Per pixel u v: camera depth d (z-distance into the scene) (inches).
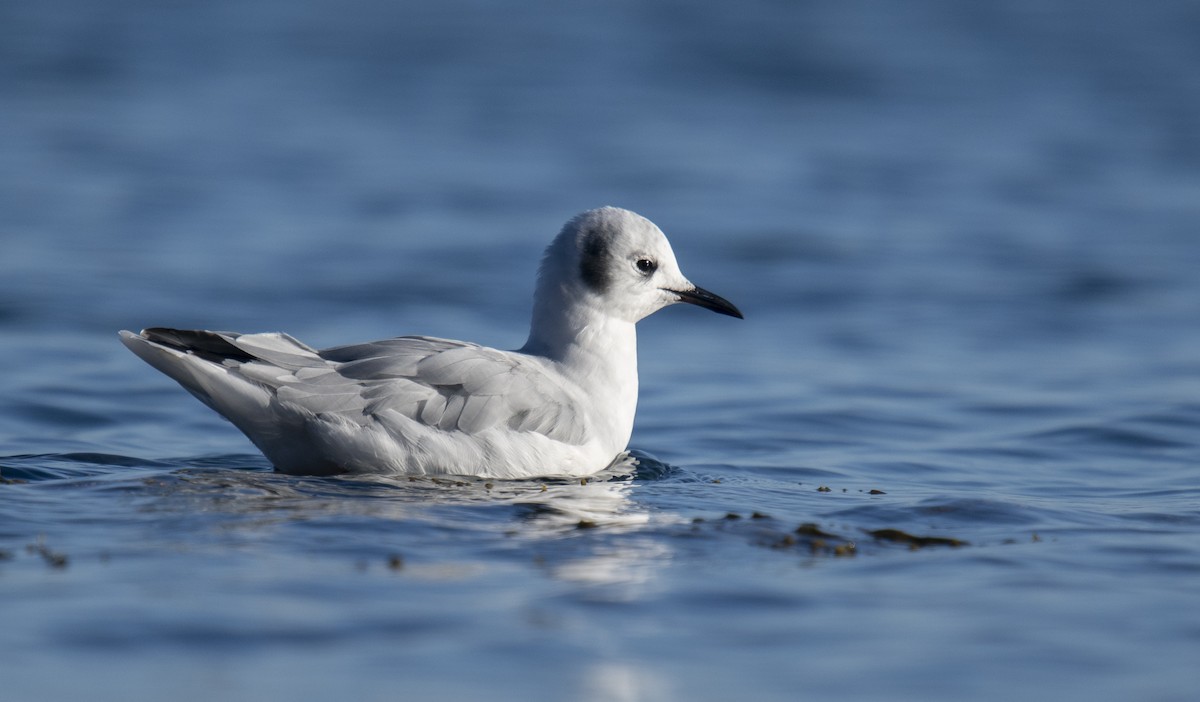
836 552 374.0
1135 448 562.9
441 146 1353.3
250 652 290.4
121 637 295.9
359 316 802.2
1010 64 1811.0
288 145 1334.9
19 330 746.2
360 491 433.7
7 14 2010.3
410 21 2079.2
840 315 850.8
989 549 380.5
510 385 474.3
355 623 307.6
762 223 1101.1
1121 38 2003.0
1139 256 999.0
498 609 319.3
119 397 621.0
